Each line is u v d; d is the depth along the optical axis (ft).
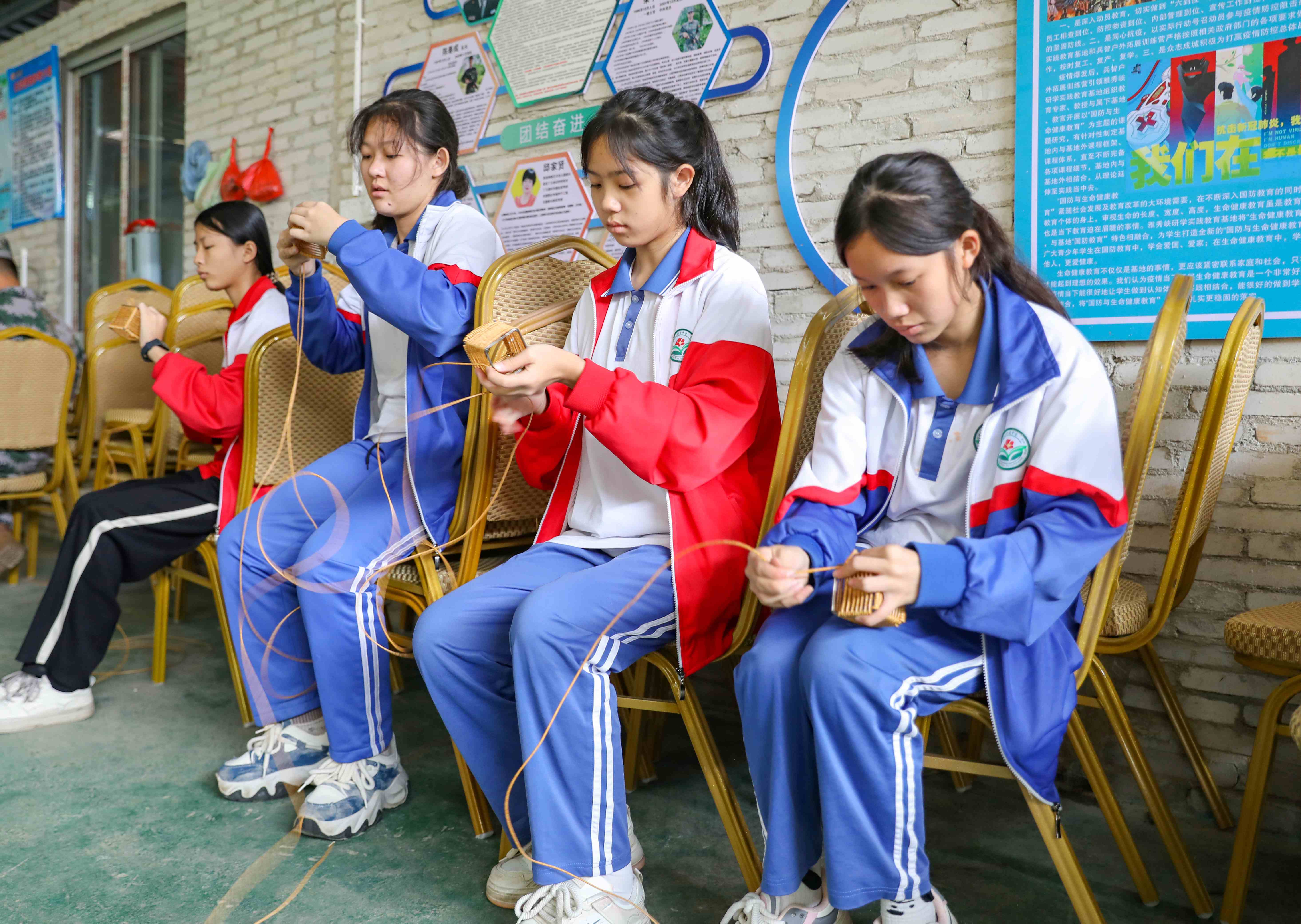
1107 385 3.59
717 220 4.98
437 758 6.48
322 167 10.76
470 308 5.50
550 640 4.12
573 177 8.22
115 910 4.50
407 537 5.69
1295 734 3.18
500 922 4.44
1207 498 4.69
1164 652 5.74
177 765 6.23
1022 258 5.77
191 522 6.98
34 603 10.27
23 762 6.24
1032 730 3.57
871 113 6.59
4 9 17.19
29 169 16.80
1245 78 5.24
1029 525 3.49
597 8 7.97
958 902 4.58
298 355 6.28
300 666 5.90
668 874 4.91
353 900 4.63
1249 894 4.66
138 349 11.40
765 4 7.06
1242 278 5.32
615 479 4.81
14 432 10.01
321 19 10.66
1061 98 5.80
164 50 14.10
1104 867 4.93
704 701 7.48
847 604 3.37
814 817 3.88
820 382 4.63
